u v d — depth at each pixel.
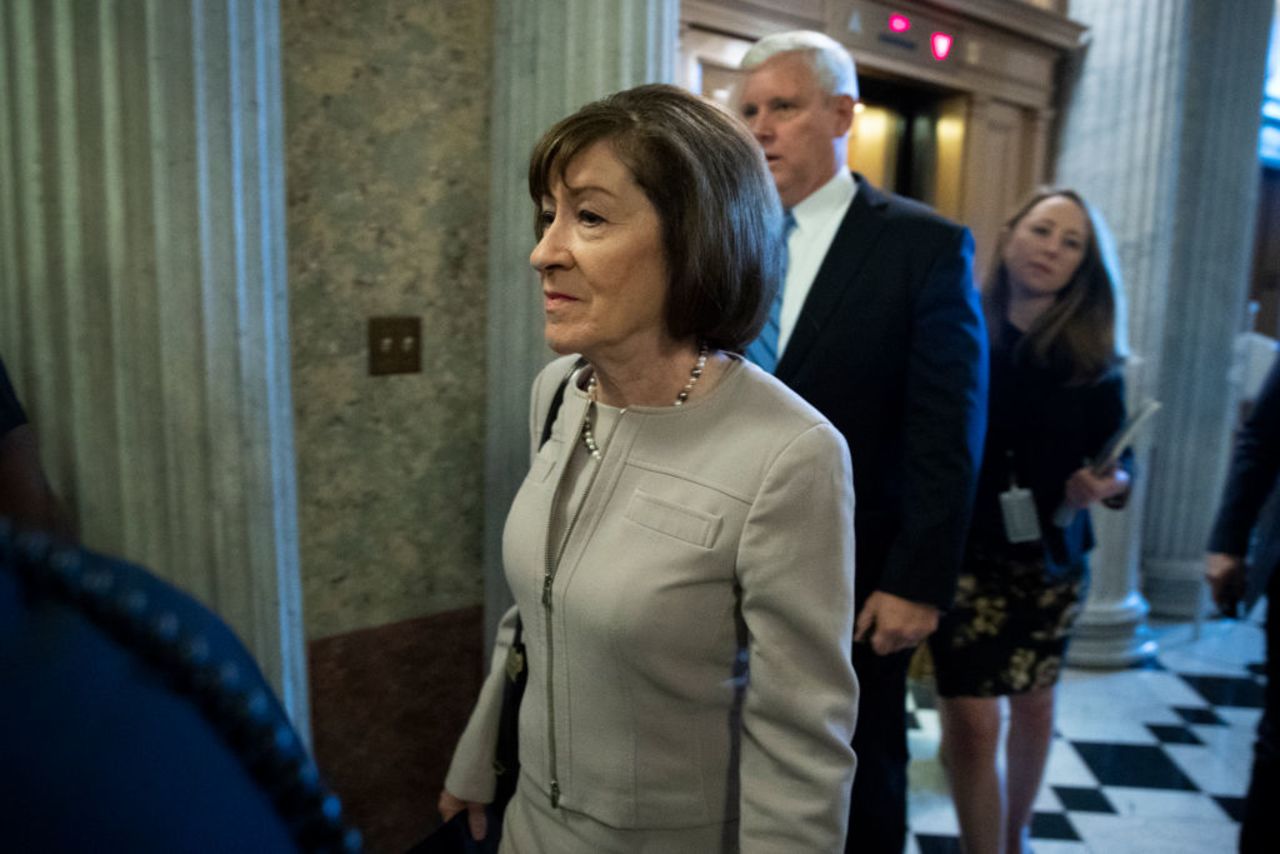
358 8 1.90
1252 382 4.98
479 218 2.12
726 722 1.09
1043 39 3.82
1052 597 2.27
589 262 1.00
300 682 1.85
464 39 2.04
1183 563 4.53
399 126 1.99
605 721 1.06
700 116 1.03
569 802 1.10
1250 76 4.20
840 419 1.77
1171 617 4.54
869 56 3.31
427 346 2.10
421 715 2.24
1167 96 3.68
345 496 2.06
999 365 2.31
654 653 1.01
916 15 3.43
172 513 1.62
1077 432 2.24
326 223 1.93
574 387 1.19
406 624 2.18
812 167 1.88
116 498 1.57
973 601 2.25
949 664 2.27
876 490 1.82
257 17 1.63
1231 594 2.34
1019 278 2.29
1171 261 4.27
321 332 1.97
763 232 1.07
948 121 3.82
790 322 1.89
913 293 1.77
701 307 1.03
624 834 1.07
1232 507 2.33
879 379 1.78
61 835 0.28
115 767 0.29
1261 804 2.12
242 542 1.68
